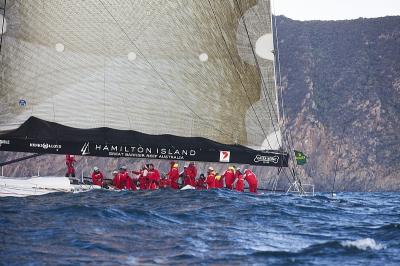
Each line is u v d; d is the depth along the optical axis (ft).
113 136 168.55
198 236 116.06
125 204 153.79
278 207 166.09
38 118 163.84
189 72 173.99
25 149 162.20
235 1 176.65
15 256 93.50
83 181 180.55
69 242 104.78
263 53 178.50
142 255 97.60
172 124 172.96
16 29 162.40
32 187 162.61
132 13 170.09
